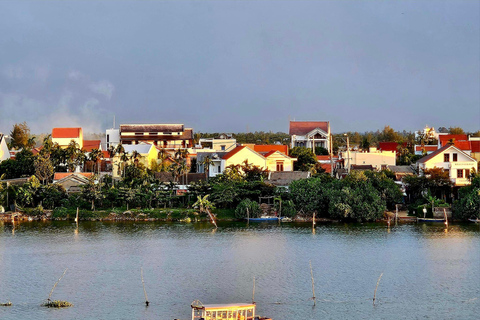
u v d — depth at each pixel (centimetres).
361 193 16538
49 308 9619
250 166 19075
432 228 15462
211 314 8731
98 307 9681
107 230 15312
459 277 11338
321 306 9838
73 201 17312
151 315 9362
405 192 17912
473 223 16100
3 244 13738
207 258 12588
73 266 11981
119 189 17388
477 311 9650
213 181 17950
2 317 9200
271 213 16850
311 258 12594
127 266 12012
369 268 11894
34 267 11894
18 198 17138
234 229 15450
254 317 8919
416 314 9512
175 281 11069
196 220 16600
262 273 11562
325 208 16725
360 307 9800
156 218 16725
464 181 17412
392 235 14638
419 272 11625
